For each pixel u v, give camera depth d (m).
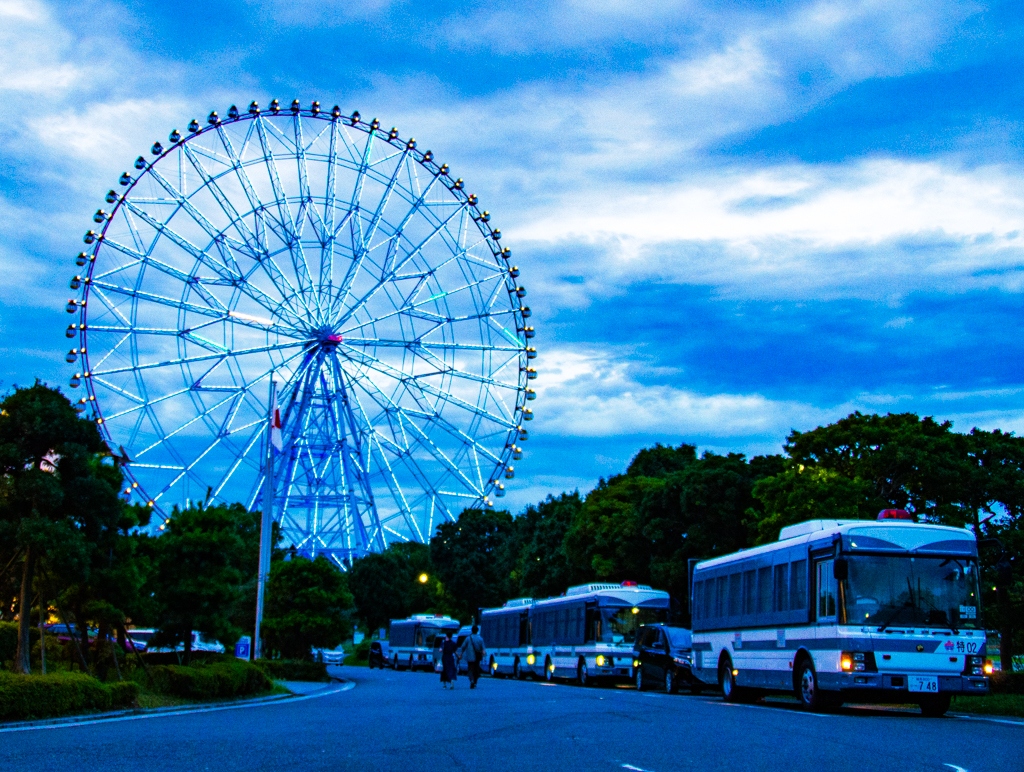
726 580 30.61
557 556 85.19
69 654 32.31
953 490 43.75
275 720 21.28
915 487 45.12
